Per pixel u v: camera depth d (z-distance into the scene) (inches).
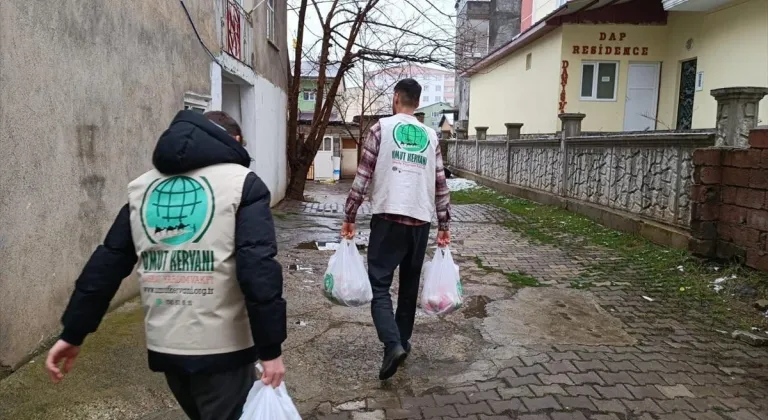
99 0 165.6
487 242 313.7
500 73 845.8
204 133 74.6
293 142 548.7
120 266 74.5
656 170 288.5
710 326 173.5
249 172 75.8
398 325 144.7
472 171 744.3
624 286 216.1
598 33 593.3
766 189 195.5
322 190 762.2
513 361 146.2
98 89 167.3
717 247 223.6
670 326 173.3
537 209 433.7
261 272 68.7
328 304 192.7
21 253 131.7
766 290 191.3
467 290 213.3
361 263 140.0
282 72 512.7
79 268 159.9
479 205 489.7
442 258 147.2
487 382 134.0
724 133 223.3
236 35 327.3
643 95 606.5
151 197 74.0
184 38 239.0
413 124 138.0
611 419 116.8
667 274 228.7
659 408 121.5
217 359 72.1
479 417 117.3
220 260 71.3
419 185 135.7
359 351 152.3
